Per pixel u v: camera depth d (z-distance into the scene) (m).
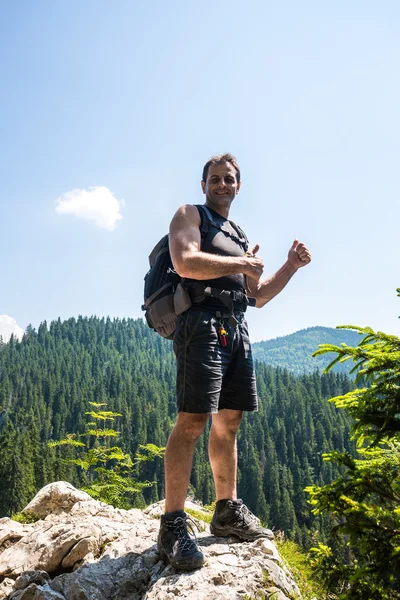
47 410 162.25
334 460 2.13
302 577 3.18
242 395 3.02
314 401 165.12
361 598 1.87
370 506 1.86
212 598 2.36
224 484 3.11
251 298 3.25
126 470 9.29
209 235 3.00
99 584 2.86
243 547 2.88
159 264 3.07
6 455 70.88
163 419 151.12
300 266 3.41
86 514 4.08
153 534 3.44
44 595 2.77
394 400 1.82
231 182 3.21
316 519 61.78
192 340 2.80
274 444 143.25
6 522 4.06
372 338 1.93
